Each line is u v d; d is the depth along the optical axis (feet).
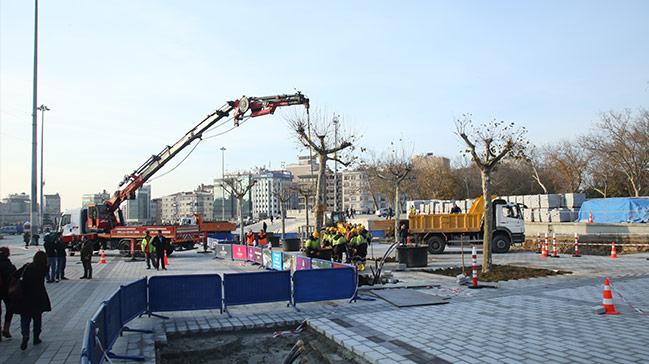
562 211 118.93
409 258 63.41
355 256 61.11
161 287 35.47
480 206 93.56
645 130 132.98
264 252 70.28
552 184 195.21
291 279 38.86
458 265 67.10
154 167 95.91
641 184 147.84
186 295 35.94
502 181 207.82
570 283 49.37
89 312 39.45
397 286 47.03
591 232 103.71
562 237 103.91
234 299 37.01
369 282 48.44
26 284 28.37
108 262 87.40
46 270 29.45
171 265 78.95
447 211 152.35
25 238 135.54
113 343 26.86
